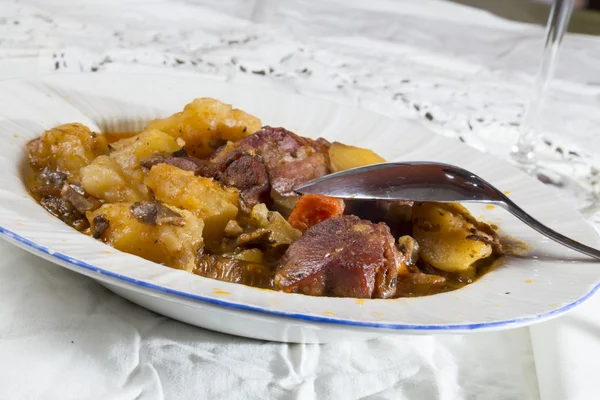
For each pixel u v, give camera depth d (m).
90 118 0.45
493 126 0.58
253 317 0.32
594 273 0.38
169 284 0.33
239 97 0.49
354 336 0.36
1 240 0.39
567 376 0.36
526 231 0.41
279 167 0.42
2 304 0.36
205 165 0.42
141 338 0.36
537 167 0.54
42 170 0.41
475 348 0.39
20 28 0.60
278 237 0.38
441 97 0.62
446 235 0.39
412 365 0.37
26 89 0.44
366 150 0.44
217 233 0.39
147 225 0.37
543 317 0.34
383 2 0.87
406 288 0.37
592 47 0.82
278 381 0.35
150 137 0.43
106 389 0.34
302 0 0.82
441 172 0.40
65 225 0.36
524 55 0.77
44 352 0.35
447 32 0.80
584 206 0.50
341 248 0.36
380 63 0.68
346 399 0.35
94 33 0.62
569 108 0.64
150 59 0.59
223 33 0.68
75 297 0.37
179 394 0.35
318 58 0.66
